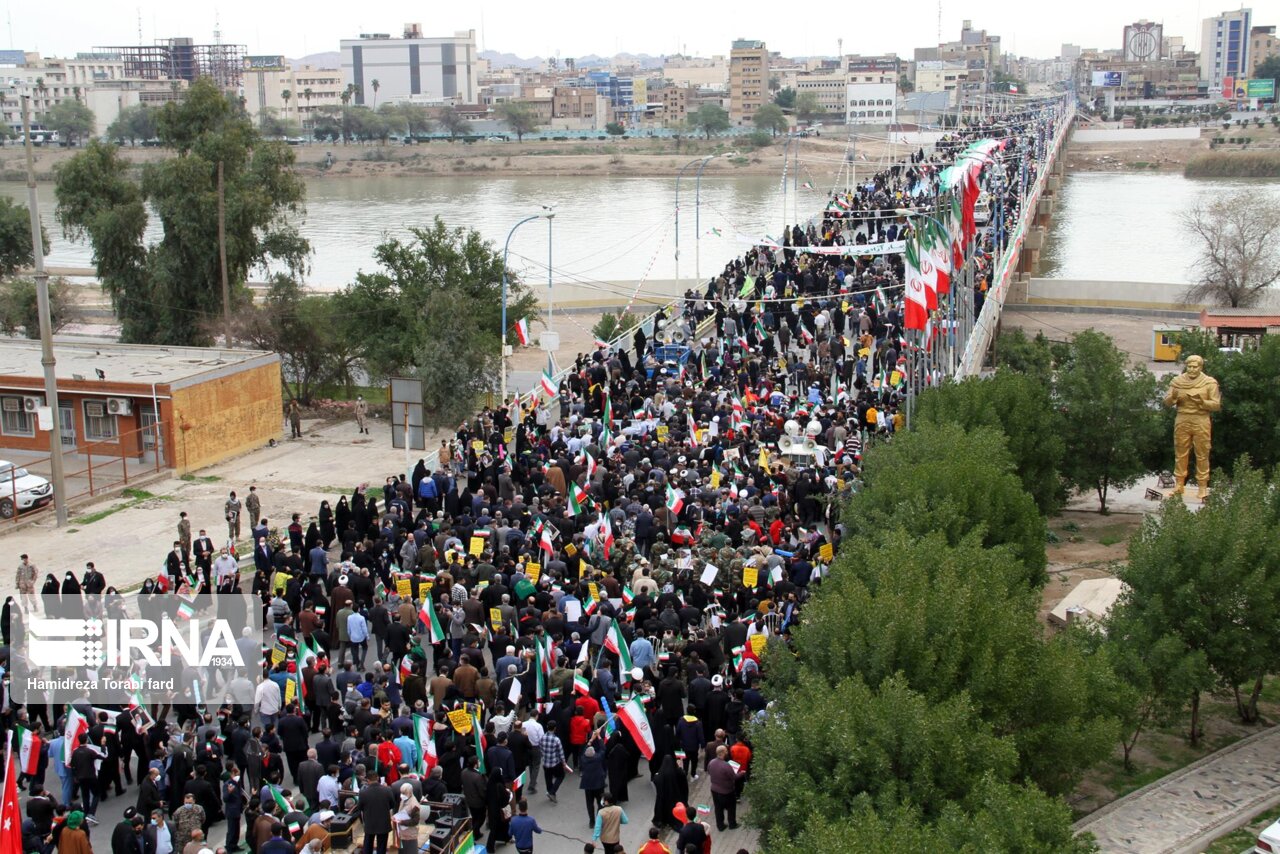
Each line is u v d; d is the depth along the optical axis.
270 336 79.00
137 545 49.69
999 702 23.62
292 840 23.08
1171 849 24.47
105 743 27.12
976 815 19.81
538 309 87.81
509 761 25.78
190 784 25.28
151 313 83.50
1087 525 48.06
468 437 48.69
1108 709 25.58
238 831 25.06
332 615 33.84
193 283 82.19
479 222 178.25
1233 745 29.20
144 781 24.98
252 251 83.19
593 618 30.47
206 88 84.75
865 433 46.97
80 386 59.81
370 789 23.55
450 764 25.61
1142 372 48.59
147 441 60.12
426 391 68.94
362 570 34.00
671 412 47.62
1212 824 25.39
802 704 22.69
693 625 31.25
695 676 28.39
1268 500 32.16
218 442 62.47
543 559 35.41
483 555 34.94
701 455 42.72
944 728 21.45
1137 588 30.22
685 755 27.59
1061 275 136.38
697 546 35.06
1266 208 121.81
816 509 41.09
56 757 26.75
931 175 91.75
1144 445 47.09
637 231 164.62
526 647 29.62
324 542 40.50
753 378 53.44
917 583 24.75
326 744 25.67
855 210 85.50
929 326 49.56
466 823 24.23
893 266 71.25
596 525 36.38
